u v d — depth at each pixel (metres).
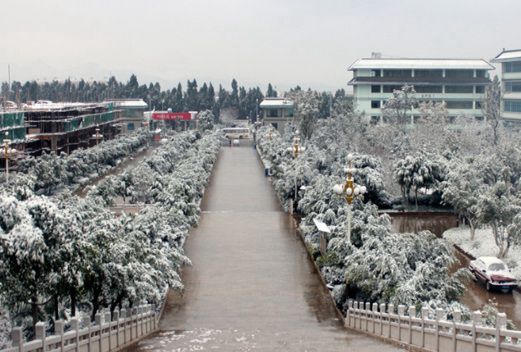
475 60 143.62
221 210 71.38
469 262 49.69
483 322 22.41
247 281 42.50
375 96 140.88
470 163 72.81
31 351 17.97
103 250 26.05
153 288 28.67
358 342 26.97
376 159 77.19
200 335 29.47
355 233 41.03
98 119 136.25
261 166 116.31
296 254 50.47
